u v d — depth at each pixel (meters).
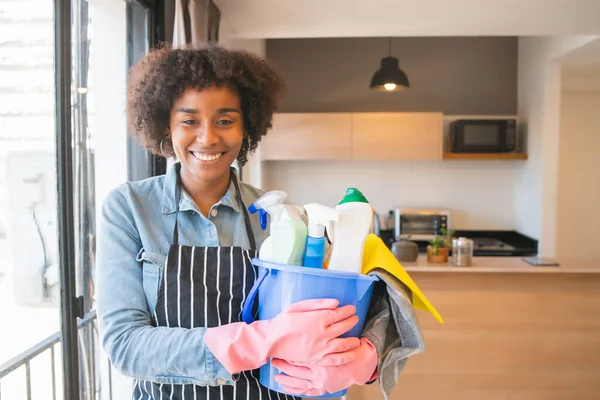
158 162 1.88
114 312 0.82
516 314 2.79
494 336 2.79
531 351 2.77
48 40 1.29
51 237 1.34
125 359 0.78
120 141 1.84
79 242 1.70
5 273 1.25
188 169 0.87
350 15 2.83
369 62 4.64
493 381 2.77
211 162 0.85
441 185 4.75
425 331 2.80
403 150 4.29
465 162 4.72
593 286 2.78
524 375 2.77
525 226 4.41
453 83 4.62
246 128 0.98
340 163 4.78
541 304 2.78
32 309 1.33
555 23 2.98
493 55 4.59
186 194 0.90
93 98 1.76
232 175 0.98
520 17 2.87
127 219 0.88
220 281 0.86
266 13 2.77
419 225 4.49
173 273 0.85
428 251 3.10
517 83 4.59
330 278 0.75
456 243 2.92
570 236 4.59
